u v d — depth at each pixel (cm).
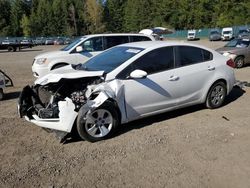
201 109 771
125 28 10881
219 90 770
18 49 4038
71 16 10138
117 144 573
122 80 612
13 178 468
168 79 664
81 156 531
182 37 8006
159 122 681
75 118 568
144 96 634
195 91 720
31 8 11138
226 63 778
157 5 9800
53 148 565
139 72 598
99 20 10050
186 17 9100
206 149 547
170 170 480
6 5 10881
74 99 581
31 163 512
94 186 443
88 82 620
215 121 686
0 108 839
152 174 470
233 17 8125
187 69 699
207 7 8694
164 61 671
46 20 10425
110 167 493
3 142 596
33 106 623
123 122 621
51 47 5144
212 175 463
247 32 5644
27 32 10381
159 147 557
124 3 10931
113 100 596
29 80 1330
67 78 588
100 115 584
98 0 10006
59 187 443
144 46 678
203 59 741
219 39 5644
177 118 706
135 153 537
